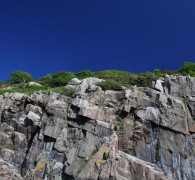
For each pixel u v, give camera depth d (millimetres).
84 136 11453
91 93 14336
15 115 15656
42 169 10883
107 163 9094
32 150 12180
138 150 10734
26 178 11156
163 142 10664
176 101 11812
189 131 11125
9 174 11555
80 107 12242
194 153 10398
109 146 9992
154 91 12898
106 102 13828
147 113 11750
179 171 9844
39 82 34250
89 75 35562
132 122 11891
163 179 8516
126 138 11195
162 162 10125
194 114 11617
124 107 12312
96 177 8945
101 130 11133
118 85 16297
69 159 10633
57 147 11422
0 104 16953
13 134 13891
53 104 13250
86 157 10320
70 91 17062
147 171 8836
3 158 12766
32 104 16156
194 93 12672
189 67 26000
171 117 11219
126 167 9141
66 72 41188
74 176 9852
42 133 12469
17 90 25625
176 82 13625
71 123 12219
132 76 23391
